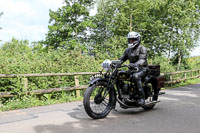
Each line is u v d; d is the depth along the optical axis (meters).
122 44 25.28
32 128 4.30
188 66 24.25
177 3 26.94
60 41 27.55
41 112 5.79
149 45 29.92
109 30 30.02
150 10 30.05
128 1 26.83
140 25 28.81
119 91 5.36
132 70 5.44
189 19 25.77
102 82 5.05
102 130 4.18
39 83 7.62
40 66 8.03
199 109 6.16
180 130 4.20
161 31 28.97
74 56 9.95
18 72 7.06
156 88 6.26
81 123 4.66
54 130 4.17
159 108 6.31
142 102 5.42
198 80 17.53
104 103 5.27
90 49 27.22
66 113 5.66
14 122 4.75
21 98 6.70
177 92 10.27
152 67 6.20
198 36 26.77
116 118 5.10
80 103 7.30
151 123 4.68
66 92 8.33
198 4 28.44
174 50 27.59
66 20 28.06
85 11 28.30
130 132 4.07
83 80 9.03
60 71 8.57
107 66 5.19
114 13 28.80
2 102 6.63
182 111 5.89
